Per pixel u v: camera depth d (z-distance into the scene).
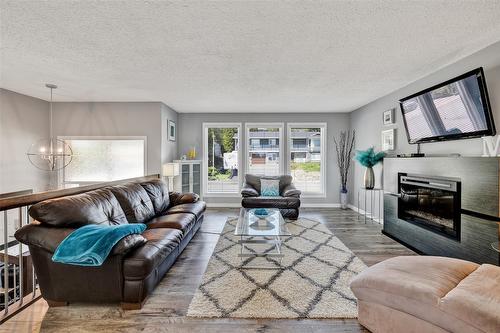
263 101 5.31
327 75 3.68
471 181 2.64
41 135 5.28
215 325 1.94
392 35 2.50
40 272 2.11
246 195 5.27
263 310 2.11
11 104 4.64
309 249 3.47
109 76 3.76
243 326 1.93
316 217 5.34
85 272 2.09
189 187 6.10
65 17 2.19
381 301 1.75
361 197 5.82
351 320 2.00
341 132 6.46
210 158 6.68
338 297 2.30
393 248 3.53
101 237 2.00
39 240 2.04
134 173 5.57
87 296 2.11
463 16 2.17
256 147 6.61
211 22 2.27
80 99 5.23
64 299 2.12
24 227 2.10
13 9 2.07
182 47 2.77
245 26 2.33
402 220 3.68
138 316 2.04
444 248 2.95
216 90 4.48
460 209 2.78
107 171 5.61
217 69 3.45
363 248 3.52
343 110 6.24
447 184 2.92
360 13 2.12
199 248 3.53
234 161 6.67
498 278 1.62
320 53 2.92
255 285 2.51
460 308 1.39
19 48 2.81
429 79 3.64
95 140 5.54
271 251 3.39
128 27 2.35
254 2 1.98
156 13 2.13
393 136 4.52
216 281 2.58
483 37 2.54
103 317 2.03
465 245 2.69
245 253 3.29
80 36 2.53
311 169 6.59
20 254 2.10
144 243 2.25
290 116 6.50
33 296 2.27
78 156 5.59
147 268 2.09
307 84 4.12
